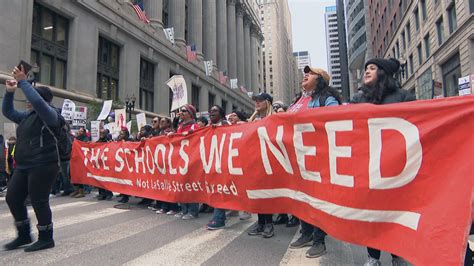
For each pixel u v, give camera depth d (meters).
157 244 4.47
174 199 5.92
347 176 3.10
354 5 75.31
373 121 2.94
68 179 9.64
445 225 2.31
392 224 2.73
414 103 2.71
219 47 52.38
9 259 3.80
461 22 21.09
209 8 48.25
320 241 4.01
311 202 3.55
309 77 4.31
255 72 73.62
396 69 3.47
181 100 10.41
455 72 23.28
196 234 5.04
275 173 4.14
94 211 6.92
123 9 27.61
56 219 6.05
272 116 4.17
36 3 20.58
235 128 4.80
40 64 20.64
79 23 23.00
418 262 2.43
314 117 3.50
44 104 3.82
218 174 5.02
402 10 37.16
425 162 2.56
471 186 2.24
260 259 3.88
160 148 6.26
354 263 3.74
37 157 3.98
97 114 21.59
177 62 36.50
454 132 2.44
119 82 27.75
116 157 7.47
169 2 38.44
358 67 80.88
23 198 4.18
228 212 6.96
